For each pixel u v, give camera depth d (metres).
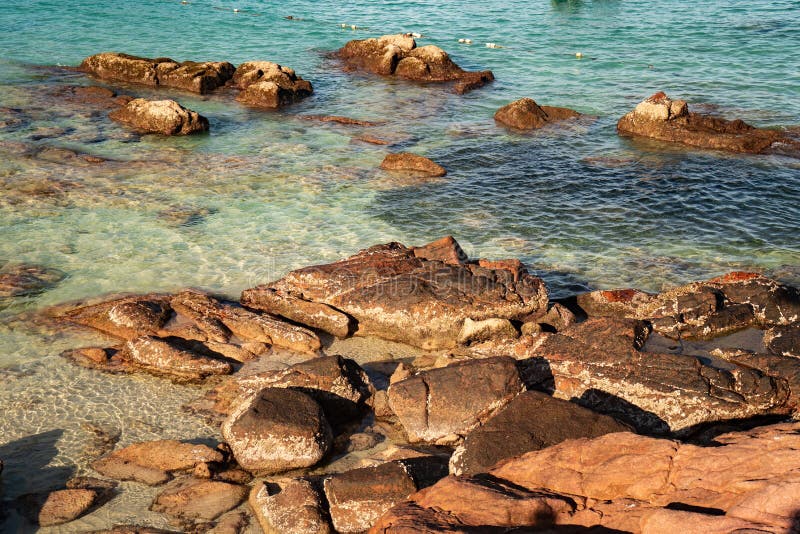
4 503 11.73
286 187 24.91
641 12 55.44
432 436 13.45
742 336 16.22
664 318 16.42
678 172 26.53
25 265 19.27
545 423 12.25
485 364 13.96
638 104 32.38
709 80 38.19
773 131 29.86
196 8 56.38
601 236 21.83
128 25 49.91
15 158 26.39
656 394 13.99
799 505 8.30
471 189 25.12
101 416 13.91
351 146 29.19
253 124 31.92
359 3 60.88
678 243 21.36
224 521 11.45
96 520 11.40
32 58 40.97
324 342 17.05
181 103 34.78
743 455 9.75
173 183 24.94
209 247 20.64
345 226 22.11
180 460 12.63
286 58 43.44
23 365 15.35
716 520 8.39
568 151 28.92
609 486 9.98
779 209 23.50
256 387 14.59
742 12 53.59
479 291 17.23
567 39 48.38
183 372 15.30
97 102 33.72
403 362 16.27
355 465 12.91
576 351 14.98
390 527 9.61
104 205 22.98
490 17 55.59
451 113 33.97
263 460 12.66
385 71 40.56
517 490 10.20
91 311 17.28
